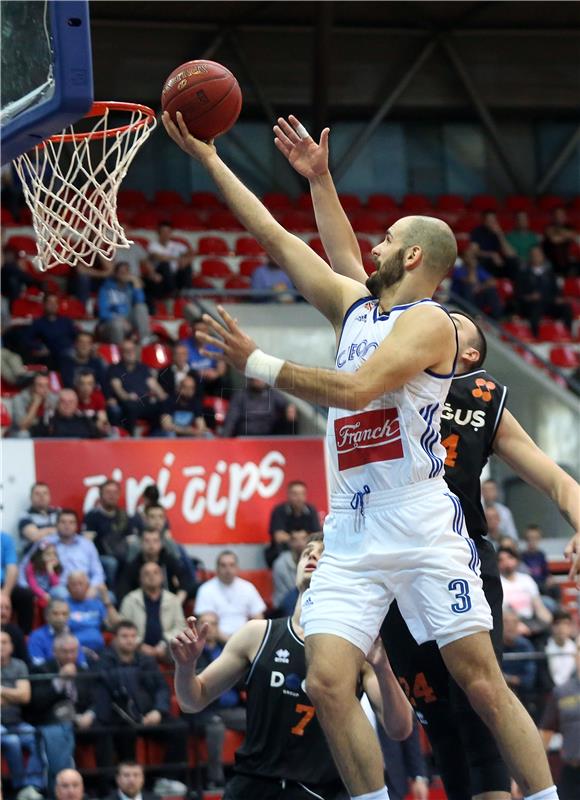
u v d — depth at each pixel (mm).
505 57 24438
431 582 4102
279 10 22703
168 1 22016
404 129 24125
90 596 11359
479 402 4824
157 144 22469
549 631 11898
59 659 10211
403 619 4586
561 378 16688
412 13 23531
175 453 13578
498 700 4117
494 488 14328
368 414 4160
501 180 24422
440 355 4082
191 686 5500
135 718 9234
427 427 4148
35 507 12508
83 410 13875
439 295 17641
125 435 13797
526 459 4797
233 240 21141
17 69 4391
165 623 11242
